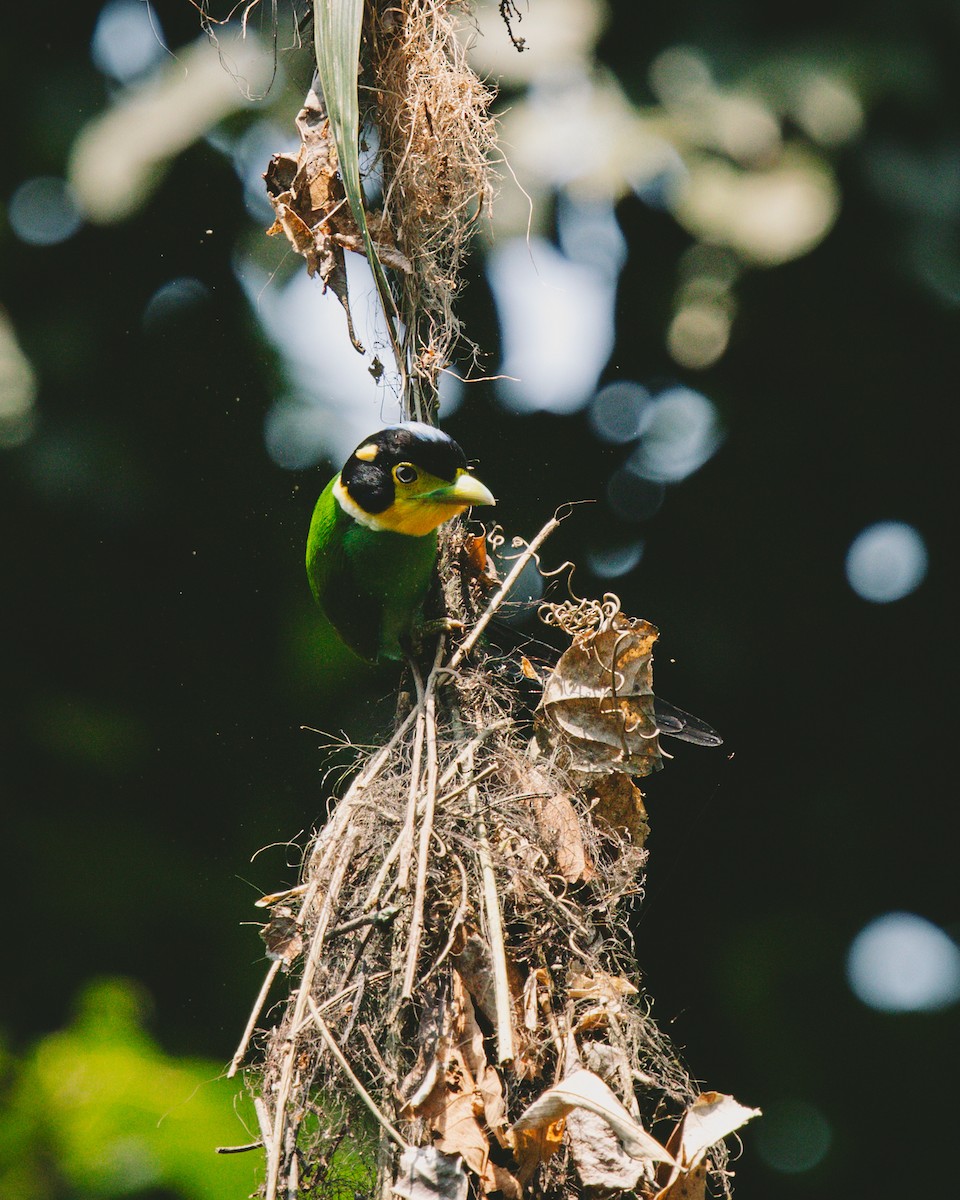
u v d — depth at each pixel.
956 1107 10.60
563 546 10.38
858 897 11.00
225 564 10.95
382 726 6.81
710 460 10.48
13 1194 7.65
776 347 9.84
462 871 4.52
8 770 10.94
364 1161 4.57
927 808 11.01
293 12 6.28
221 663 11.23
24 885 10.66
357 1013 4.36
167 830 11.04
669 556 10.69
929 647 10.81
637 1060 4.74
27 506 10.50
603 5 8.85
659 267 9.50
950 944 10.96
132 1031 8.59
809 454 10.42
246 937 10.62
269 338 10.45
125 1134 7.96
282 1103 4.12
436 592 6.11
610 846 5.22
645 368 10.06
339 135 4.73
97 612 11.16
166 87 9.40
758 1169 10.63
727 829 11.05
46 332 10.15
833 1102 10.60
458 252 5.98
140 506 10.39
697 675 10.67
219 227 9.98
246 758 10.98
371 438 6.22
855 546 10.73
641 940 10.57
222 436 10.57
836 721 10.99
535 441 10.24
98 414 10.33
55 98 9.84
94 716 11.05
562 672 5.27
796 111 8.62
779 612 10.77
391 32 5.63
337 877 4.52
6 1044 8.52
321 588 6.93
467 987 4.50
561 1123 4.32
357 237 5.58
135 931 10.67
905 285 9.16
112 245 10.12
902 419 10.25
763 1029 10.59
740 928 10.92
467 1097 4.30
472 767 4.95
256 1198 4.64
